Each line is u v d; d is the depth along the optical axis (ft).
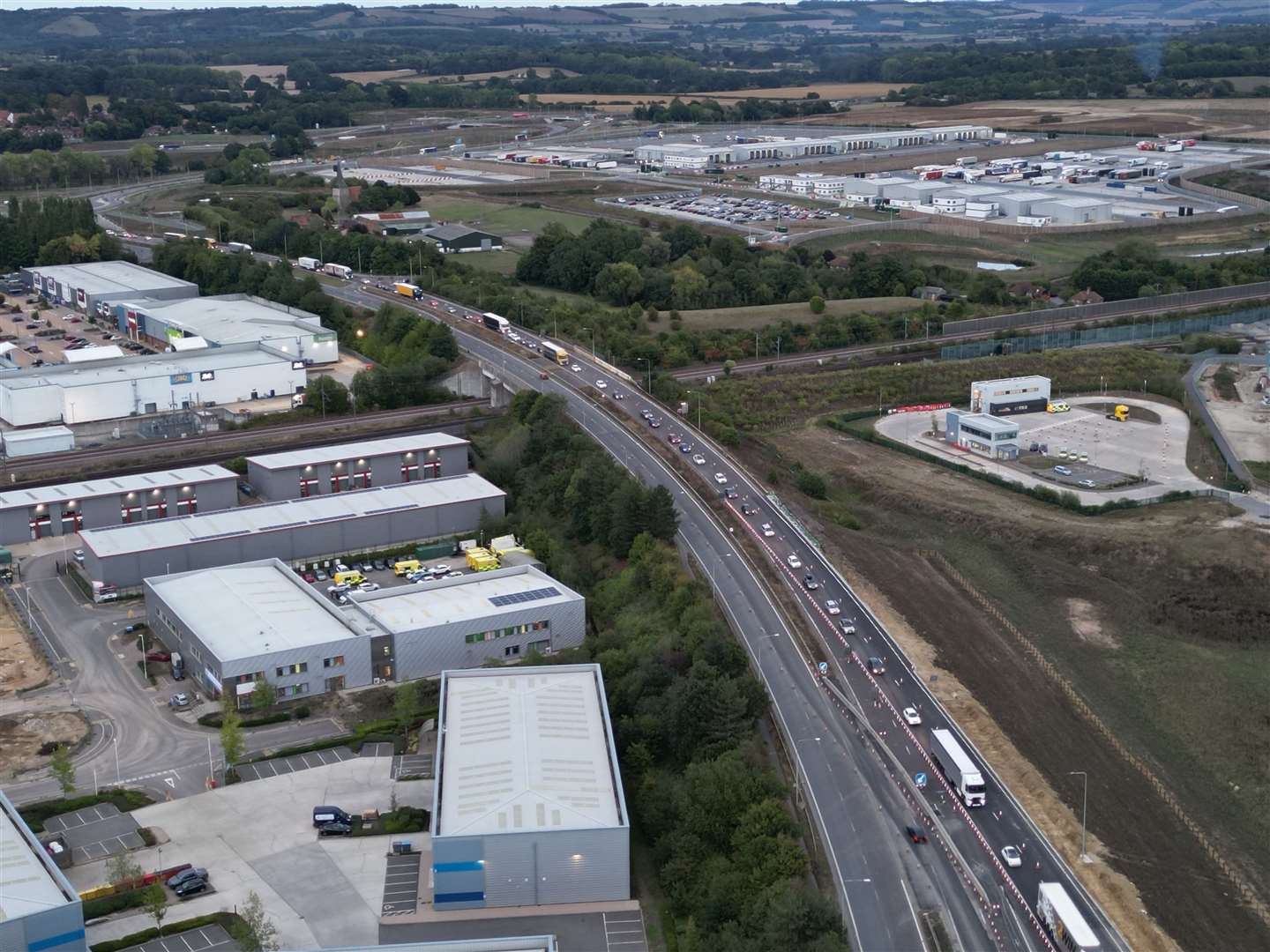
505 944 372.17
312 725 561.02
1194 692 574.56
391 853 471.21
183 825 487.20
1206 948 415.03
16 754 533.96
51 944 399.85
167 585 645.51
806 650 586.86
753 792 459.32
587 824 442.91
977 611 642.63
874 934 411.34
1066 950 403.13
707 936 412.77
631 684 539.29
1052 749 524.11
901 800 481.87
